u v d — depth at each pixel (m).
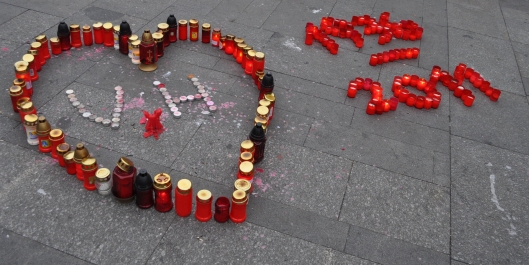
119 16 7.89
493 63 7.92
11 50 6.59
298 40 7.82
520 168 5.52
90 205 4.33
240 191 4.18
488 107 6.65
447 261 4.23
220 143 5.29
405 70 7.33
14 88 5.16
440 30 8.85
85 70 6.29
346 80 6.86
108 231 4.11
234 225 4.30
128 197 4.30
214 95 6.11
